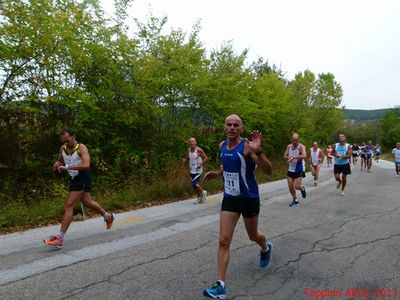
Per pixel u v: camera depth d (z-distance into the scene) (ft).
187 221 23.20
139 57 38.55
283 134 82.28
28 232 20.08
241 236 19.31
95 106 33.35
